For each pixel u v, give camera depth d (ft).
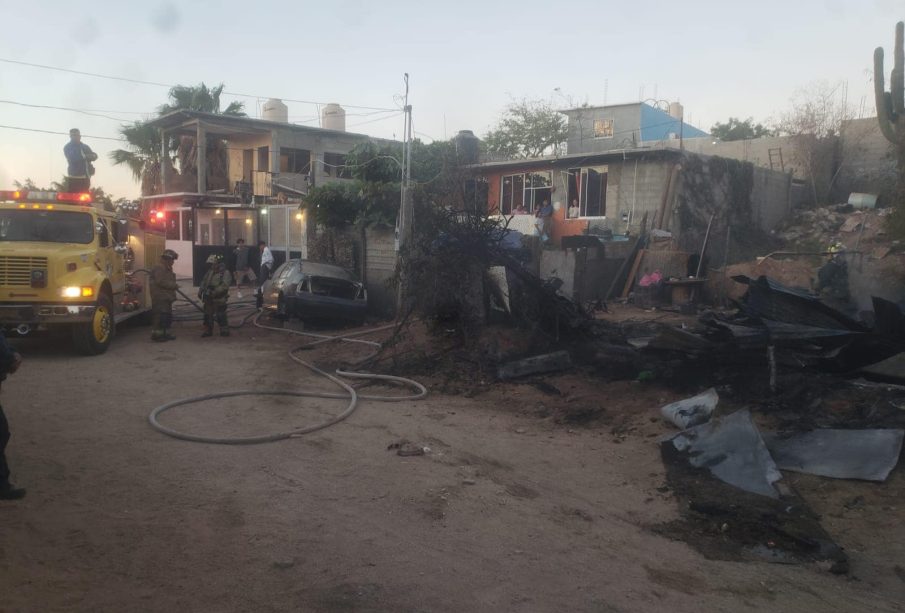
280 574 13.93
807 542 16.57
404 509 17.92
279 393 30.01
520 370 32.50
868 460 20.12
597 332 37.58
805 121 95.86
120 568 13.84
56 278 35.91
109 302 39.99
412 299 38.17
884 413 22.77
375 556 15.03
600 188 77.25
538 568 15.02
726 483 20.18
